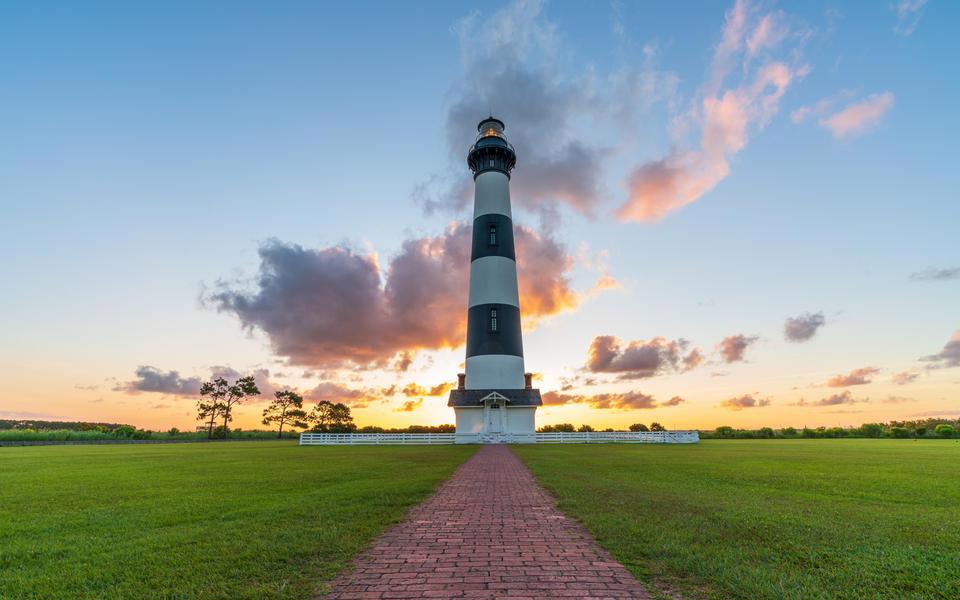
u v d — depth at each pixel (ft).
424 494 38.14
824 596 16.70
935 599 16.70
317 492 38.52
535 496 37.52
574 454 85.46
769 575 18.61
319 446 127.44
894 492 39.14
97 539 24.57
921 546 22.86
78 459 76.13
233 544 23.11
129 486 42.98
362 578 18.57
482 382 138.31
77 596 17.29
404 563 20.39
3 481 47.09
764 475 50.47
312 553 21.76
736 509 31.12
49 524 27.91
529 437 135.23
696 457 76.84
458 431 137.59
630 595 16.79
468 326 146.00
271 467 61.00
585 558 21.07
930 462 67.00
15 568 20.24
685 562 20.15
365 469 58.03
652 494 37.29
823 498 35.88
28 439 147.84
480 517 29.50
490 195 151.74
